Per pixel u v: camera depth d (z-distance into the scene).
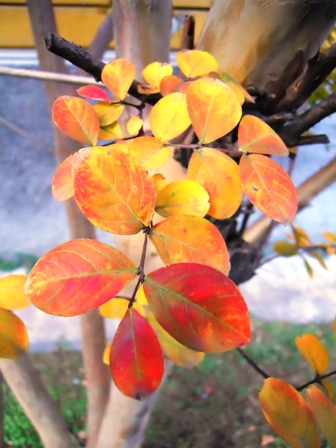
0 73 0.39
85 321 0.69
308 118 0.30
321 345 0.32
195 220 0.19
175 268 0.17
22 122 2.16
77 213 0.62
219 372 1.33
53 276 0.16
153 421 1.16
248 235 0.63
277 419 0.25
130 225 0.18
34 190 2.22
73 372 1.28
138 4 0.34
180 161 0.35
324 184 0.59
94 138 0.24
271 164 0.21
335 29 0.38
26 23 0.60
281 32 0.28
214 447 1.08
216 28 0.30
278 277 1.82
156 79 0.27
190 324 0.17
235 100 0.21
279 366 1.34
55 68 0.55
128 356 0.17
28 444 1.00
